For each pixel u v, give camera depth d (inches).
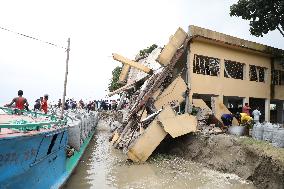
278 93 864.3
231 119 642.8
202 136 548.1
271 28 738.8
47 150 303.9
